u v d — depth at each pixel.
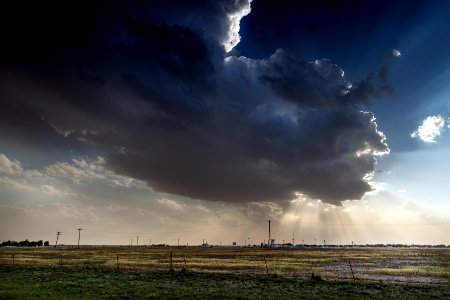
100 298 24.05
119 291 27.08
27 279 33.75
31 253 103.00
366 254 110.06
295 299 24.95
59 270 41.97
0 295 23.70
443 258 84.19
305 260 73.25
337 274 42.91
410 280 37.16
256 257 87.12
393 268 53.22
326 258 82.94
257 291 28.16
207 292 27.12
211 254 106.94
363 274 43.03
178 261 64.88
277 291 28.30
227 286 30.61
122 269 44.28
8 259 65.69
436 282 35.56
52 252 113.12
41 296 23.88
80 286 29.64
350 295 26.83
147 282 32.62
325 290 28.97
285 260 72.94
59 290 27.22
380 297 26.14
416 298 25.97
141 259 71.38
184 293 26.53
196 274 38.47
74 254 97.12
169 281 33.44
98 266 48.97
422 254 109.62
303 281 33.66
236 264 56.66
